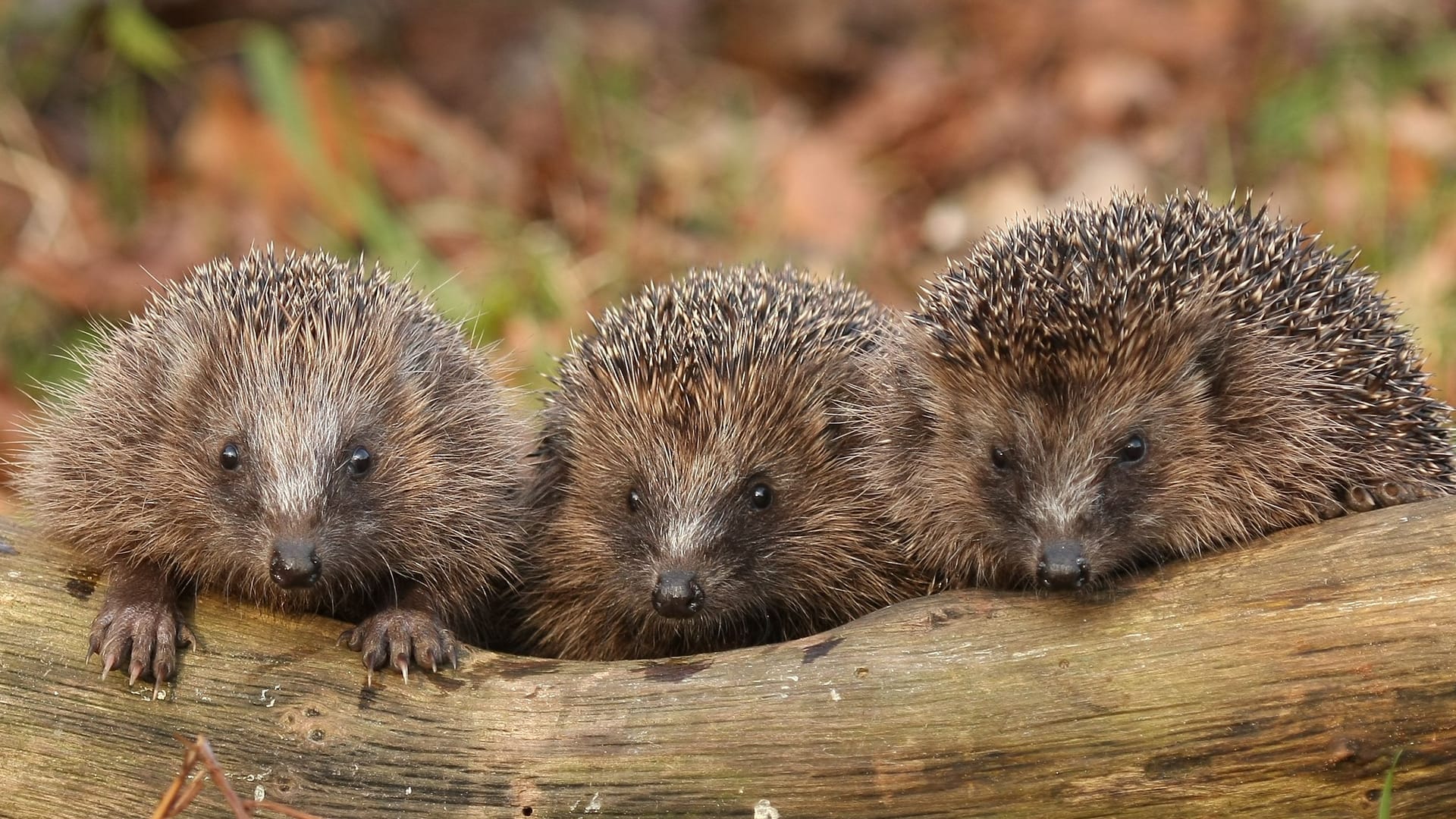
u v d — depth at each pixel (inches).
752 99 786.2
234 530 342.0
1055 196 689.0
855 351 402.0
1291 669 289.1
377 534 360.5
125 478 350.6
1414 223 588.4
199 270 394.6
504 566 389.1
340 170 672.4
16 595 333.1
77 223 639.8
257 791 309.3
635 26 811.4
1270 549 309.9
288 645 327.0
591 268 621.9
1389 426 357.1
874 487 381.4
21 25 680.4
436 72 765.9
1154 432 339.0
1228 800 289.4
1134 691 295.1
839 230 673.6
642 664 317.4
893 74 784.9
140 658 317.7
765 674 309.4
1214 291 345.4
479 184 689.0
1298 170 658.8
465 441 384.2
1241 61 737.6
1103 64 750.5
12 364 575.5
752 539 383.2
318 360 358.9
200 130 676.1
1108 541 330.0
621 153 708.0
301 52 720.3
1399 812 284.7
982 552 359.3
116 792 311.6
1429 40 693.9
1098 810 293.9
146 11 712.4
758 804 300.7
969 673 303.3
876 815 298.7
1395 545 296.7
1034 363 335.9
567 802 304.2
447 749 309.3
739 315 402.6
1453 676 281.1
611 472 392.5
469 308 546.0
